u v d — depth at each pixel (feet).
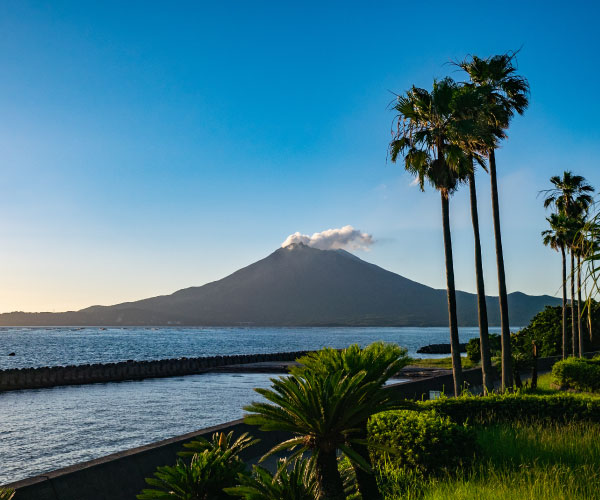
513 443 33.06
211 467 19.94
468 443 28.91
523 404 44.80
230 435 22.56
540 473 25.09
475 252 76.84
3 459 65.36
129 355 414.62
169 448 32.76
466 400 45.50
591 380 77.51
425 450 28.37
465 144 71.20
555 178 148.36
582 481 24.58
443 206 69.62
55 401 131.64
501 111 76.43
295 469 19.77
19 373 166.71
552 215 145.69
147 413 107.55
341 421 18.35
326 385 18.56
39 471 59.31
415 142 68.90
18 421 96.68
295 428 18.83
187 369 225.35
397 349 20.70
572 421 42.39
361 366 20.16
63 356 392.88
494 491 23.03
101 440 77.77
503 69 80.23
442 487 25.07
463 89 69.72
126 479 28.63
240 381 191.11
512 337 204.23
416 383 76.28
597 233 14.92
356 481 21.50
